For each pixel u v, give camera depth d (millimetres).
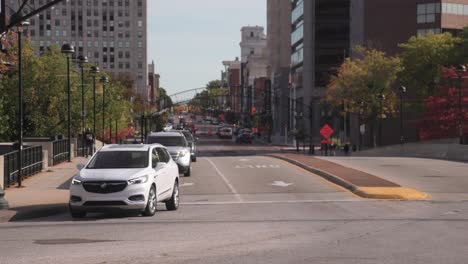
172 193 19250
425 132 64625
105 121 66000
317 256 10766
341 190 24688
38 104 55281
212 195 23875
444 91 63469
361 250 11406
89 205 16875
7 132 53719
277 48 153250
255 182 28219
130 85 123000
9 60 47094
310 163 37438
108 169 17516
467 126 60188
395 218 16500
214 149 98000
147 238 13125
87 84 56875
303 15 120062
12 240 13109
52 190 24359
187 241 12641
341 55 118375
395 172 31984
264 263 10125
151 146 18812
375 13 98312
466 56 74375
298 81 124188
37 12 19328
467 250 11375
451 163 39062
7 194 22734
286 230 14312
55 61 55656
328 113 117438
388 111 80812
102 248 11766
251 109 179375
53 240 13023
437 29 96188
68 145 42000
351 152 82438
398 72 79875
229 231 14188
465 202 20625
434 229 14281
